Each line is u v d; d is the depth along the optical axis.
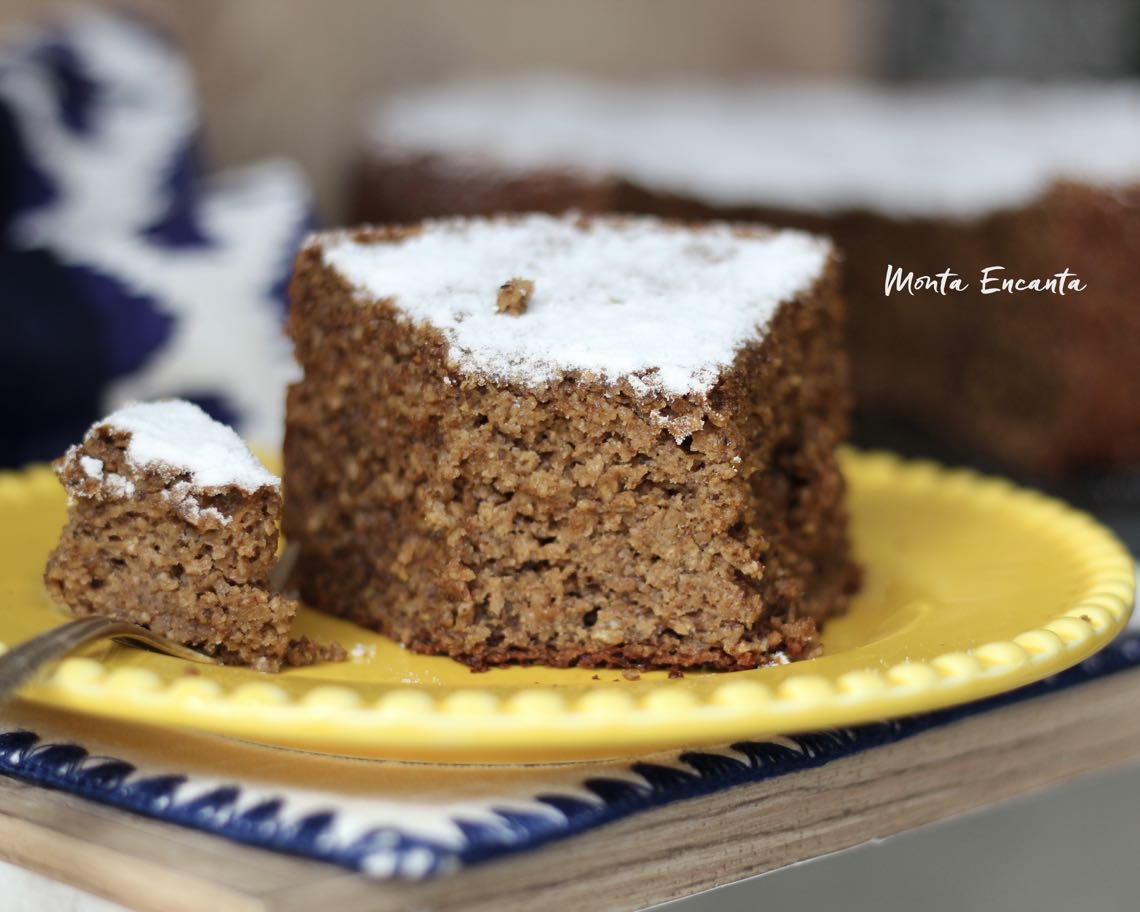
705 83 0.90
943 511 0.44
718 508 0.36
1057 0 0.96
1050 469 0.65
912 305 0.70
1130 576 0.38
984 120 0.78
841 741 0.34
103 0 0.62
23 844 0.32
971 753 0.36
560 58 0.84
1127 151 0.66
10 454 0.50
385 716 0.31
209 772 0.33
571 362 0.36
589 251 0.40
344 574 0.39
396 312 0.37
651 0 0.87
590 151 0.65
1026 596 0.38
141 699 0.32
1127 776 0.41
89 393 0.50
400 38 0.76
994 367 0.67
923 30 0.97
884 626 0.38
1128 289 0.63
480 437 0.36
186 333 0.51
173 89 0.56
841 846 0.35
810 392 0.39
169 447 0.35
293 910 0.30
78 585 0.35
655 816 0.32
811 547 0.39
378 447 0.38
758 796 0.33
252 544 0.35
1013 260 0.65
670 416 0.35
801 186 0.67
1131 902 0.41
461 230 0.41
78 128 0.54
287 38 0.71
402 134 0.69
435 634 0.37
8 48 0.55
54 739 0.34
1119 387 0.64
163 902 0.31
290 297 0.40
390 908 0.30
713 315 0.37
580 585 0.36
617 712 0.31
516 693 0.33
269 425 0.51
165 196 0.54
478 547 0.37
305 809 0.31
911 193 0.68
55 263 0.51
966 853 0.38
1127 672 0.38
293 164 0.72
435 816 0.31
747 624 0.36
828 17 0.95
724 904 0.35
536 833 0.31
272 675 0.34
